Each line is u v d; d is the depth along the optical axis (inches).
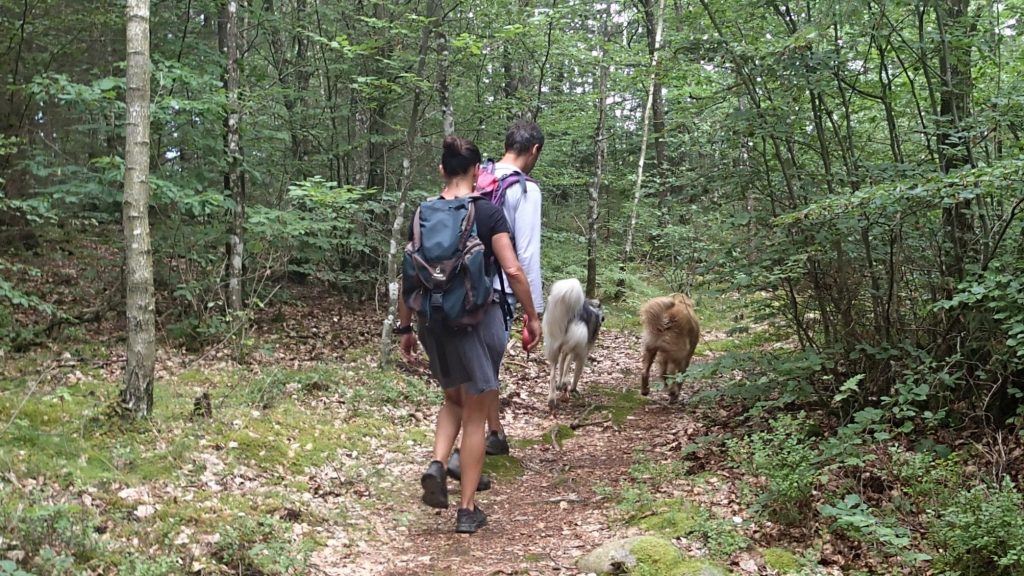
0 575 105.7
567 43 462.3
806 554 146.6
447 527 172.1
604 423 272.4
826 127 250.8
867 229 212.1
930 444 186.2
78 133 367.6
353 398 268.4
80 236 394.9
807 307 243.1
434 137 445.7
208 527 149.4
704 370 243.8
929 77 222.2
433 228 150.0
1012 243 201.5
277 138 387.9
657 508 173.0
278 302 399.5
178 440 189.8
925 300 215.2
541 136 180.1
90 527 134.5
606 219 655.8
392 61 343.6
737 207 256.5
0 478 148.1
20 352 267.4
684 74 262.7
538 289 166.4
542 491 200.7
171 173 330.6
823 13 213.2
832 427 219.8
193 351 304.0
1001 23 242.2
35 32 343.9
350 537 161.8
